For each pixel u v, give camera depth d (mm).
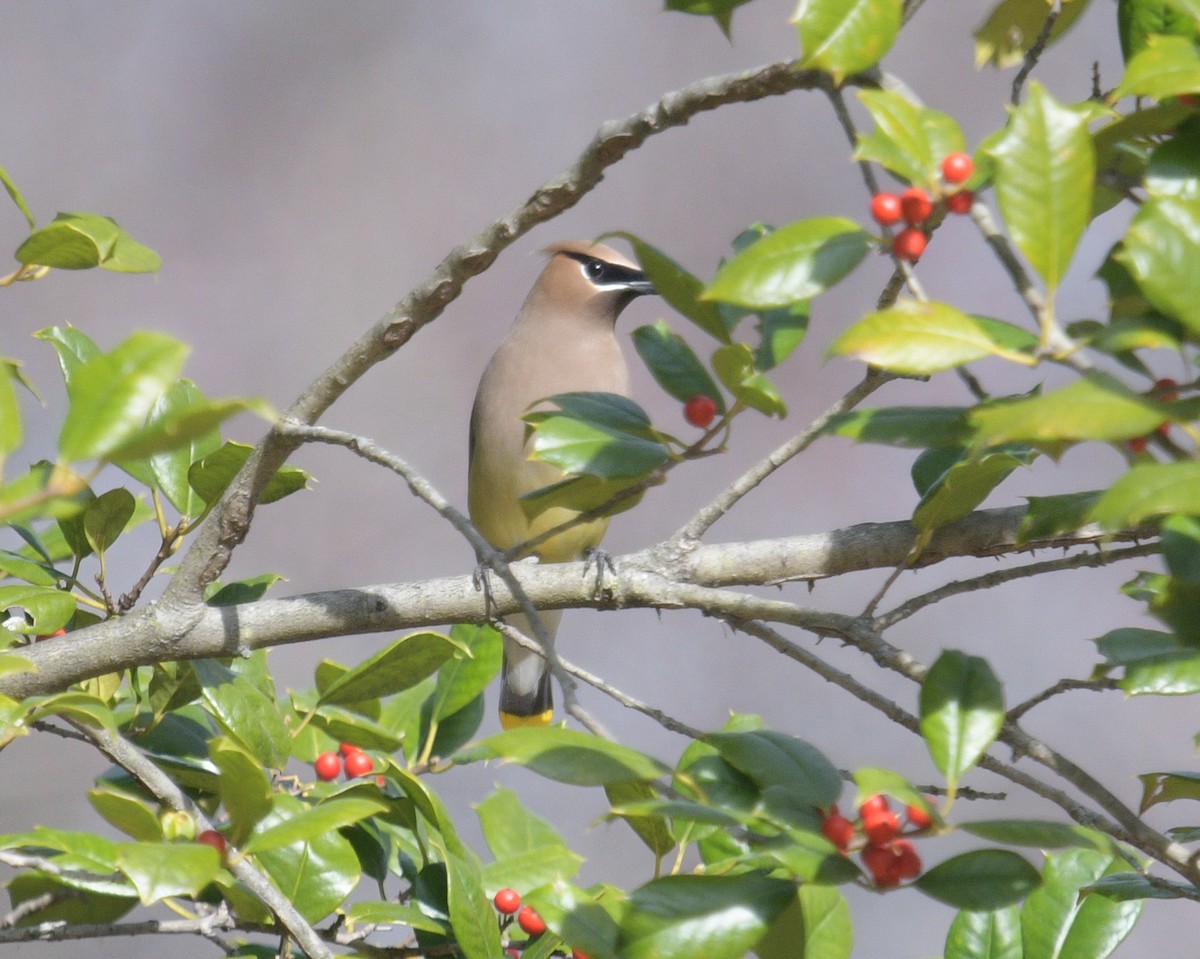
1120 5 5246
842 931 5324
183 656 6902
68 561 8172
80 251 6922
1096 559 5727
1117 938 5887
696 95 5590
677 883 4555
